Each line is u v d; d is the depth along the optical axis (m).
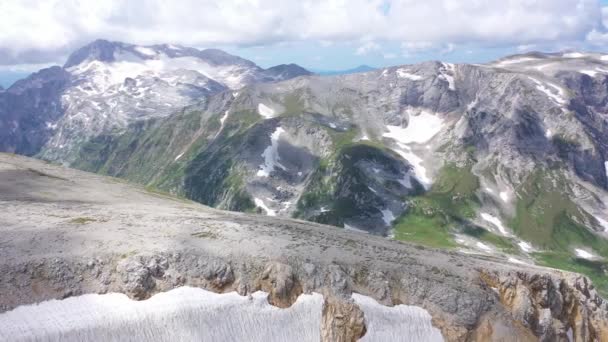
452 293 64.94
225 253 60.94
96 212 71.00
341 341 59.28
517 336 64.75
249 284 58.72
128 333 49.84
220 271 58.16
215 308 55.31
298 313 59.12
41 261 51.53
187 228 67.25
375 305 61.91
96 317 49.47
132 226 65.00
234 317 55.84
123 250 56.78
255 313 57.16
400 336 61.12
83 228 61.44
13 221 61.09
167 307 53.12
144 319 51.31
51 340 46.12
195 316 53.81
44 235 57.31
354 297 61.72
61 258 52.84
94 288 51.91
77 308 49.56
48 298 49.12
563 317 72.00
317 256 65.12
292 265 62.12
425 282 65.75
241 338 55.16
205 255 59.50
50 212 67.81
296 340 57.69
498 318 64.94
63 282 50.84
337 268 63.38
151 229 64.69
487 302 65.75
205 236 64.81
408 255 72.75
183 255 58.38
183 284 55.94
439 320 63.06
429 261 71.38
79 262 53.22
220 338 54.03
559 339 68.25
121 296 52.38
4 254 51.44
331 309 60.38
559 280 73.00
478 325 63.66
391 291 64.12
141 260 55.22
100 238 58.84
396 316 62.03
